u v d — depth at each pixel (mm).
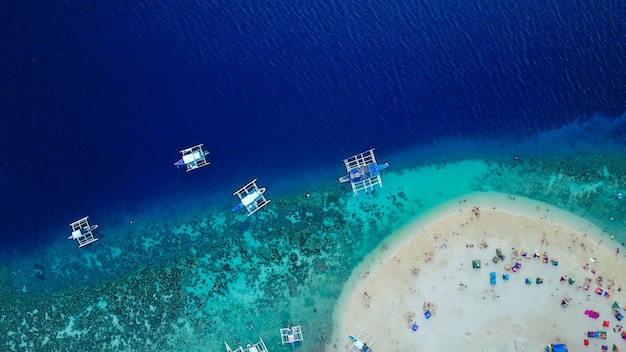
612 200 55719
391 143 57625
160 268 54906
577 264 53438
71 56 59344
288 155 57281
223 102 58469
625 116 58594
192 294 54188
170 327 53469
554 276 53125
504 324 52188
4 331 53656
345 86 59125
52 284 54625
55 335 53500
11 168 56531
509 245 54000
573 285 52875
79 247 55406
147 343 53219
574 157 57188
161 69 59344
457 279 53188
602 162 56938
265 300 53969
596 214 55312
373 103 58656
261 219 55969
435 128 58062
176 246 55531
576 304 52438
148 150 57312
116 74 59031
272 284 54281
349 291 53812
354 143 57562
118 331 53500
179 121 57906
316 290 54062
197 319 53562
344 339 52625
